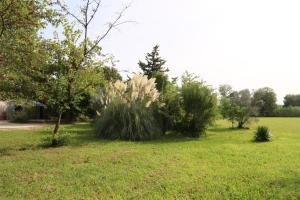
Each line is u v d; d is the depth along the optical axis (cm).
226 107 2153
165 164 823
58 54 1123
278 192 582
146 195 566
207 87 1628
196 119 1586
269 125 2570
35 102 1273
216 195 567
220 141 1357
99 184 632
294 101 6147
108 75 1582
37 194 565
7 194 562
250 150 1074
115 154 973
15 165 796
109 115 1448
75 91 1170
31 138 1367
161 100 1625
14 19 838
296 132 1862
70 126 2089
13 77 1040
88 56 1176
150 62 3897
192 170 756
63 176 690
